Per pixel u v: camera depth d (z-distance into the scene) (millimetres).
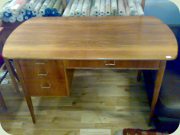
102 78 2129
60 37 1414
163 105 1398
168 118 1507
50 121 1748
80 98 1931
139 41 1332
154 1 2033
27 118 1788
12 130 1699
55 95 1522
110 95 1941
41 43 1358
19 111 1850
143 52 1234
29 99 1555
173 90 1441
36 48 1312
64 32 1472
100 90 1997
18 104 1912
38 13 1819
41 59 1267
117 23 1560
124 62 1274
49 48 1308
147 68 1296
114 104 1856
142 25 1521
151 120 1648
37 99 1945
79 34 1438
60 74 1373
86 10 1750
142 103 1854
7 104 1920
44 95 1526
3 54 1284
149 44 1299
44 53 1268
